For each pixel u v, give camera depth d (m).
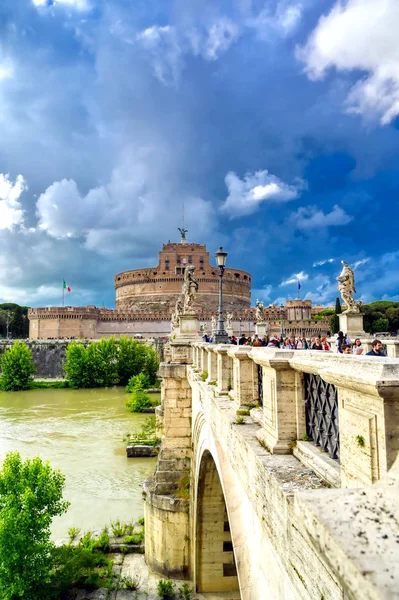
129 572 21.09
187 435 22.66
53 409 66.31
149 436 46.84
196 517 18.81
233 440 7.71
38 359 108.06
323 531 2.08
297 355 5.78
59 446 45.41
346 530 2.03
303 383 5.93
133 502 30.66
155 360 96.56
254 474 5.93
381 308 102.06
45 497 19.09
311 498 2.38
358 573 1.74
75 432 51.34
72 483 34.50
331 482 4.37
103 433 50.81
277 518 4.71
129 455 41.53
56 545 23.41
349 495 2.37
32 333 129.62
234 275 152.50
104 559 21.75
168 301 143.50
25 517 17.98
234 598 18.88
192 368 20.58
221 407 9.57
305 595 3.89
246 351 8.70
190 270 25.20
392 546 1.88
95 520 27.67
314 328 110.88
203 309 129.00
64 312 125.81
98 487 33.66
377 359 3.72
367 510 2.19
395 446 3.13
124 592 19.48
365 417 3.46
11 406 69.31
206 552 19.14
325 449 5.11
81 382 90.50
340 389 3.96
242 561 6.62
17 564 17.86
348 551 1.87
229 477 8.05
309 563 3.77
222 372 11.40
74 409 66.19
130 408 64.56
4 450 44.00
